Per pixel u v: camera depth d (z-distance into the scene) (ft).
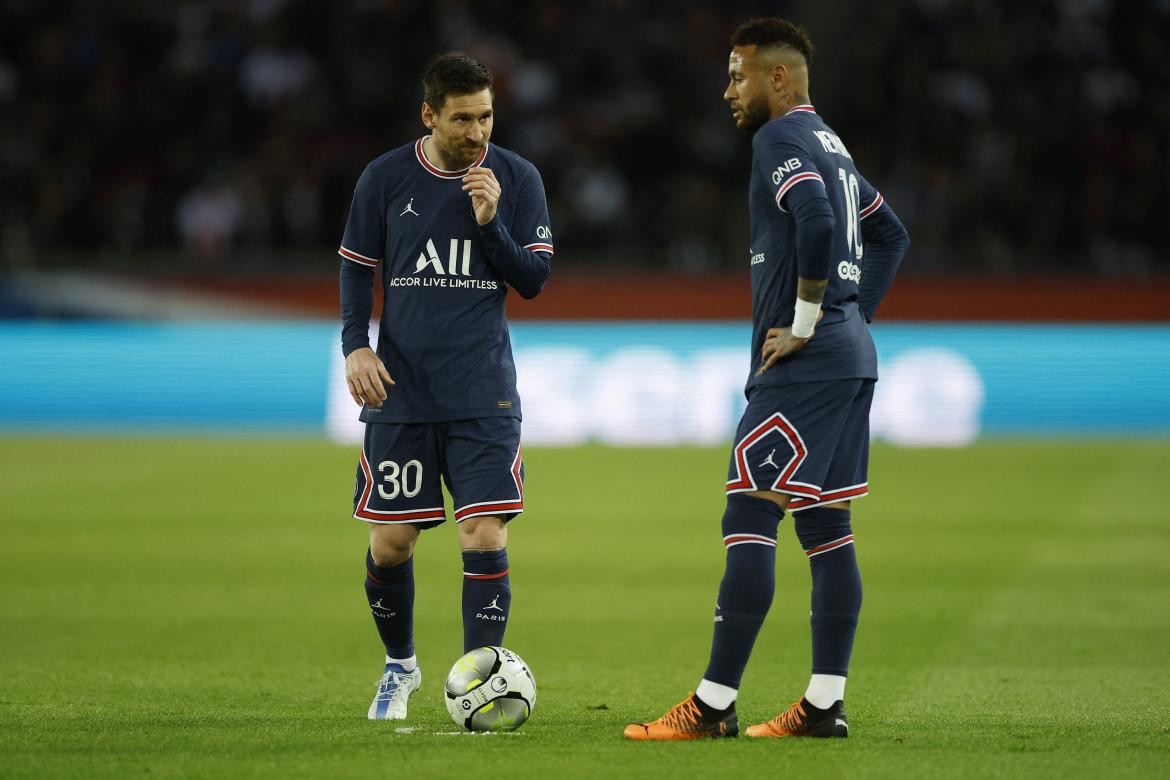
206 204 236.22
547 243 60.95
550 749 53.01
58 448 185.47
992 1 264.72
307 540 119.55
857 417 57.00
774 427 55.01
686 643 80.69
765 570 54.44
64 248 234.17
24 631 83.66
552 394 205.36
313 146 246.27
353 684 69.21
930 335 204.44
